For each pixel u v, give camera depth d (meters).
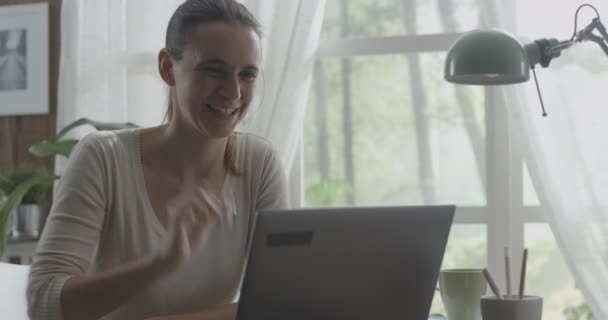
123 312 1.61
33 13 3.58
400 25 3.43
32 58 3.58
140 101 3.40
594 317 3.22
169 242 1.37
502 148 3.28
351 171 3.46
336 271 1.24
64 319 1.43
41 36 3.57
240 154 1.78
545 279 3.28
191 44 1.55
